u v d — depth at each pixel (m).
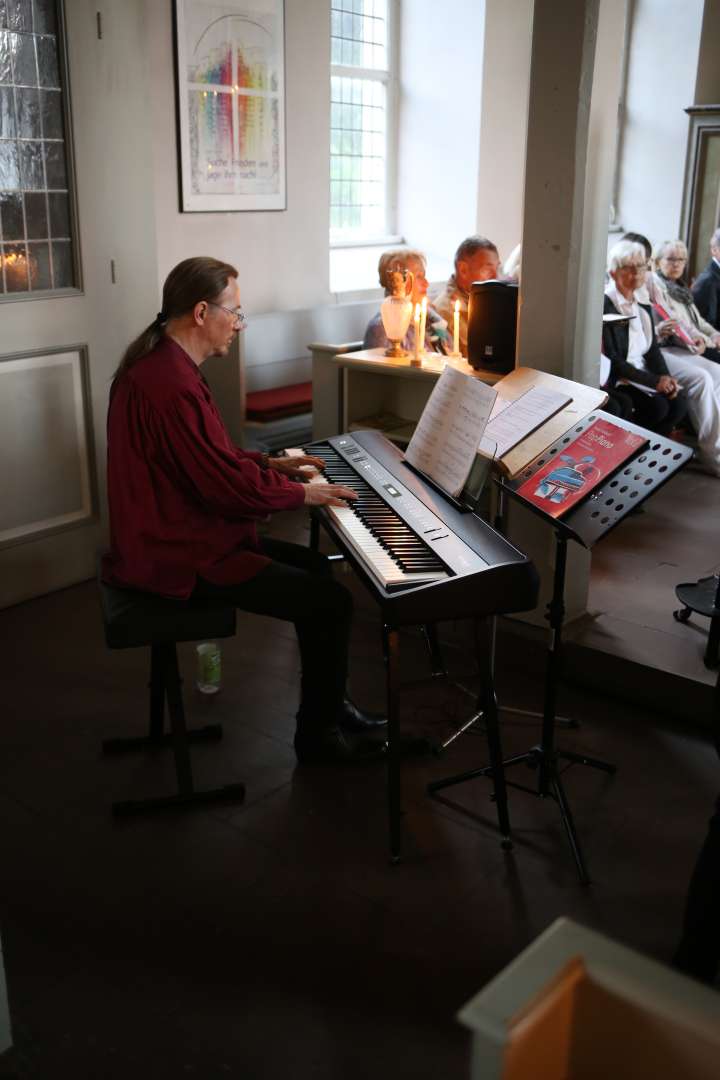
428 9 7.29
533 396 2.91
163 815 2.70
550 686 2.66
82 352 4.04
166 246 5.52
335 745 2.89
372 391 4.20
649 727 3.16
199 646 3.31
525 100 6.97
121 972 2.14
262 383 5.91
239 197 5.82
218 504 2.66
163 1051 1.93
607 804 2.76
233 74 5.60
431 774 2.90
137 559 2.68
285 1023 2.00
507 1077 0.74
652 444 2.53
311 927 2.28
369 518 2.69
